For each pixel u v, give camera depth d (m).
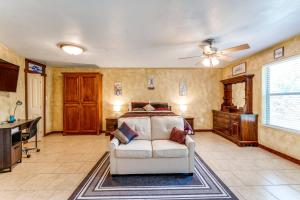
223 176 3.06
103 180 2.95
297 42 3.57
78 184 2.81
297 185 2.74
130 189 2.65
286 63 4.04
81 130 6.44
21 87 4.96
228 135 5.68
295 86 3.81
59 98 6.79
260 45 4.14
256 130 4.96
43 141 5.57
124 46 4.10
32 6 2.36
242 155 4.17
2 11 2.49
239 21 2.85
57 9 2.44
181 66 6.67
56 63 6.01
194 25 2.99
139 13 2.57
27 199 2.40
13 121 4.13
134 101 6.91
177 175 3.11
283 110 4.14
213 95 7.07
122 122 3.73
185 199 2.39
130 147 3.10
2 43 3.87
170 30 3.18
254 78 5.02
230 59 3.97
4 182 2.88
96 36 3.46
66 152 4.46
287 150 3.88
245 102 5.20
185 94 7.01
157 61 5.73
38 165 3.60
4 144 3.31
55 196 2.47
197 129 7.01
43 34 3.34
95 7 2.40
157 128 3.72
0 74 3.84
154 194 2.52
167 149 3.05
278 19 2.79
